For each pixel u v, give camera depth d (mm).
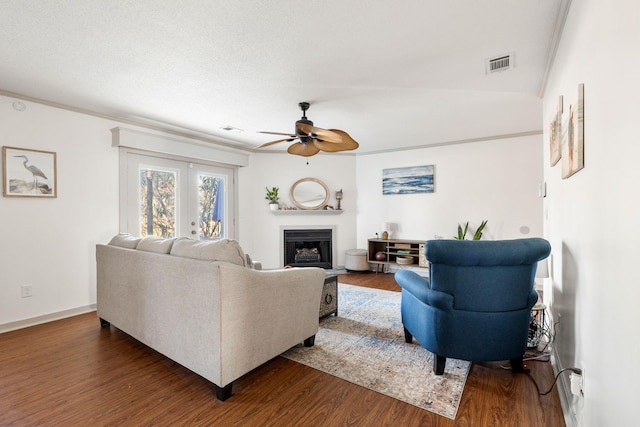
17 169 2955
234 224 5238
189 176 4543
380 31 1981
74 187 3338
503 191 4652
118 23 1879
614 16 1030
